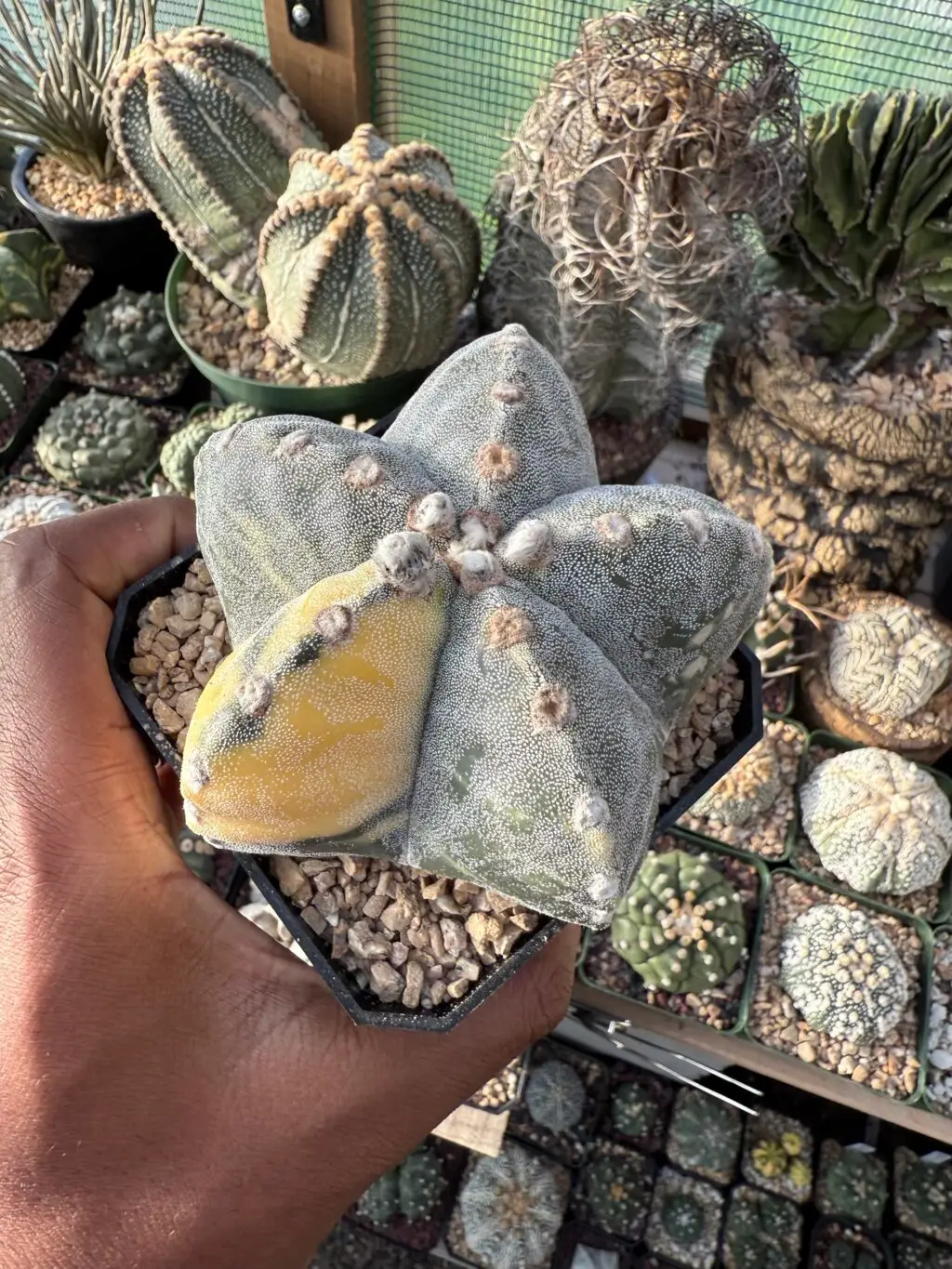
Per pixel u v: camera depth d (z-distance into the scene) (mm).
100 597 220
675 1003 343
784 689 367
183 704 207
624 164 232
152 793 207
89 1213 166
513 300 306
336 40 310
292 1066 185
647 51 230
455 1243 459
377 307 281
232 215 310
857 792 334
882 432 285
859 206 267
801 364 305
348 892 196
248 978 193
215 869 356
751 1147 457
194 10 365
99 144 387
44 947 177
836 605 341
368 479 173
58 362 441
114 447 400
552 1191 451
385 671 157
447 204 283
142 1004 181
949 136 249
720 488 336
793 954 337
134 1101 174
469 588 167
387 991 190
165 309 418
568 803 149
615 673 166
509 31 305
